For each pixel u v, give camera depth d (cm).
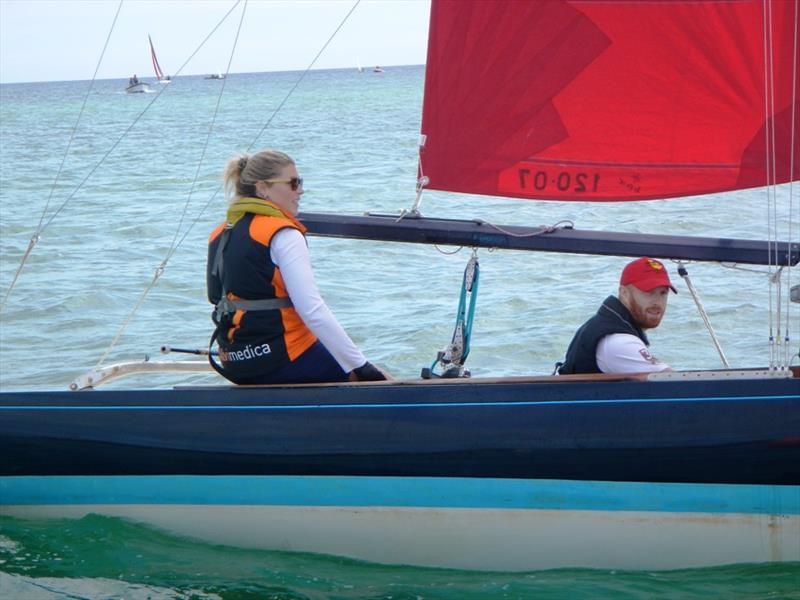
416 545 707
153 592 686
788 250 744
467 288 812
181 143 6072
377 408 701
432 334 1427
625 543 689
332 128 7169
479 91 791
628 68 772
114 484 738
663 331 1382
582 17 766
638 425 676
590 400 681
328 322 692
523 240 779
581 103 784
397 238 794
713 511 679
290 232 695
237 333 720
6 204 3081
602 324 723
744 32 752
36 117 11994
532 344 1365
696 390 673
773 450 665
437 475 696
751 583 679
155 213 2741
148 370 840
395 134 6044
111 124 9350
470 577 701
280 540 723
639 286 712
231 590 688
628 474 679
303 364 724
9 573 701
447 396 697
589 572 696
